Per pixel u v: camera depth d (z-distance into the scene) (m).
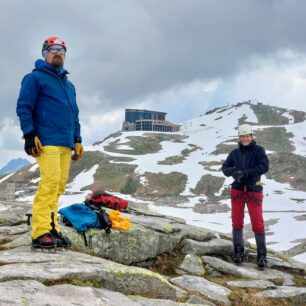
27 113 6.76
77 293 4.79
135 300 5.54
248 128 10.56
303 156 193.88
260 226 10.62
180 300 7.36
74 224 8.90
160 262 9.83
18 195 161.12
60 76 7.18
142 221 11.15
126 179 176.75
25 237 8.13
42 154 6.88
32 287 4.64
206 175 170.75
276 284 9.75
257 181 10.62
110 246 9.02
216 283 8.98
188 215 98.94
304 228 71.75
